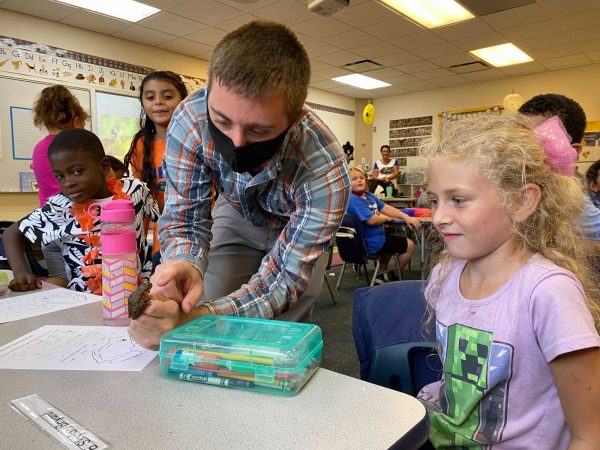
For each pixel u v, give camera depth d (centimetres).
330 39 548
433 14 478
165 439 46
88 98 499
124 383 59
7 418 50
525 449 69
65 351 70
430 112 846
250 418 50
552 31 524
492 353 71
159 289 74
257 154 82
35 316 90
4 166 437
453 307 80
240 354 58
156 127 222
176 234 103
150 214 155
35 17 452
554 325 63
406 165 881
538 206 72
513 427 69
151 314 67
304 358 59
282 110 74
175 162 103
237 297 85
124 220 84
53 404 53
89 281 125
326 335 274
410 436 47
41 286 116
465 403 74
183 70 597
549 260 72
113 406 53
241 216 130
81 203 128
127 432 47
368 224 370
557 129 77
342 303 350
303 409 52
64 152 121
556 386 64
